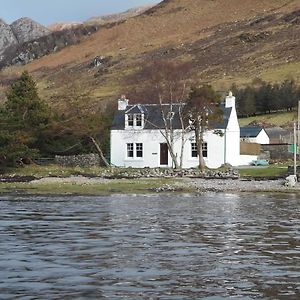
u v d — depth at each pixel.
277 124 130.62
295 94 145.25
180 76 85.38
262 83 180.62
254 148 82.38
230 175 61.44
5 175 63.22
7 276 13.81
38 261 15.73
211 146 75.56
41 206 33.22
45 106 74.94
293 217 27.11
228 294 12.20
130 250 17.61
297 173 59.59
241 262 15.65
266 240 19.72
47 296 12.00
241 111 145.88
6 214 28.72
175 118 77.94
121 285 12.97
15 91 74.88
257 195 42.06
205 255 16.75
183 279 13.57
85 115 75.75
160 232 21.75
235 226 23.59
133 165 78.00
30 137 70.12
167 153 77.44
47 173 64.75
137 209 31.12
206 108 71.81
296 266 15.09
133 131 78.00
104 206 33.03
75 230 22.39
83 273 14.20
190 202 35.75
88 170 68.19
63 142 76.44
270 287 12.80
